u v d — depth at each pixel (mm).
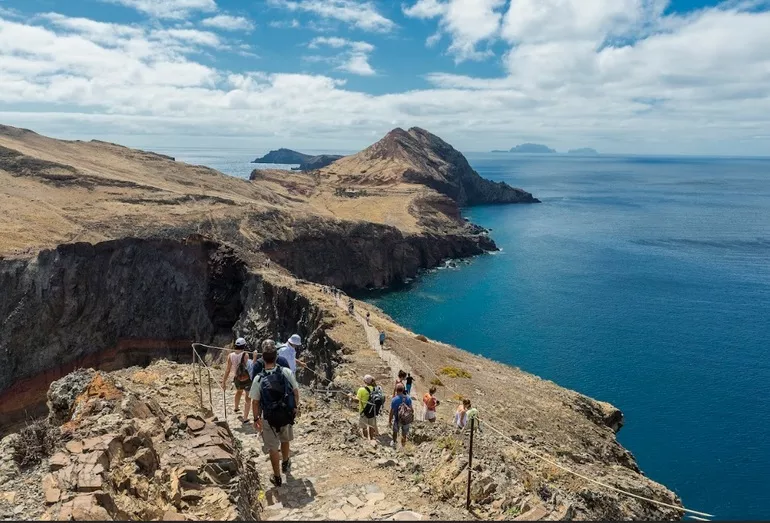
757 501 39312
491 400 35625
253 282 79625
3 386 68375
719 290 99188
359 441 13672
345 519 9133
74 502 7160
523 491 10445
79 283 78250
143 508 7770
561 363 66812
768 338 74250
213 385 18891
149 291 84000
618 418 42438
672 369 64125
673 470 43469
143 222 99062
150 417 11391
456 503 10000
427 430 16125
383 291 114938
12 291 71625
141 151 167375
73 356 75938
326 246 119875
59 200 102625
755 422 51188
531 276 114250
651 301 92500
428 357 45656
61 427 9875
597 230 173125
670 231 169250
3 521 7258
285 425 10828
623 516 14656
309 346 53719
